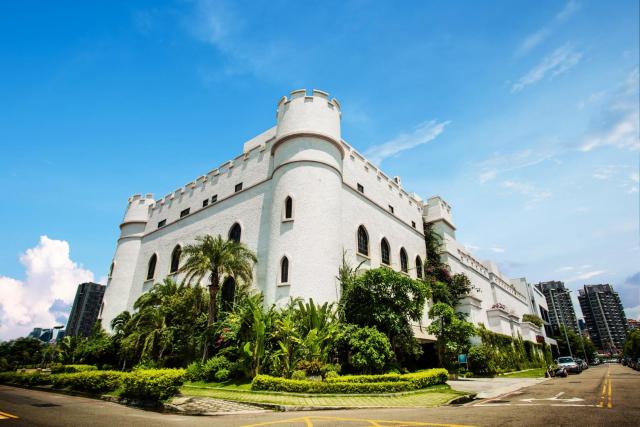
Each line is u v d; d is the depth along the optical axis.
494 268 56.44
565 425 8.84
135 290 36.28
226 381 17.67
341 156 27.31
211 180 34.28
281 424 9.49
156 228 38.16
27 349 67.12
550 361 55.09
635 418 9.65
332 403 13.31
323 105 27.23
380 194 32.91
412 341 22.00
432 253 38.12
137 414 11.57
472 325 26.41
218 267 22.06
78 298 117.62
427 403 14.00
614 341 181.38
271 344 17.86
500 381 25.14
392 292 21.30
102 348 28.59
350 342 18.50
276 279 22.67
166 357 22.86
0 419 9.84
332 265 22.97
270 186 27.78
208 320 21.38
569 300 153.50
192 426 9.27
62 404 13.57
